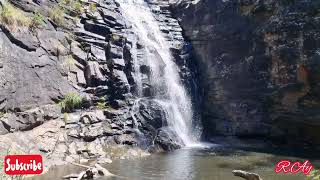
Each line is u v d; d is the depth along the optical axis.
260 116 18.94
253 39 19.25
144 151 16.36
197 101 20.81
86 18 19.08
